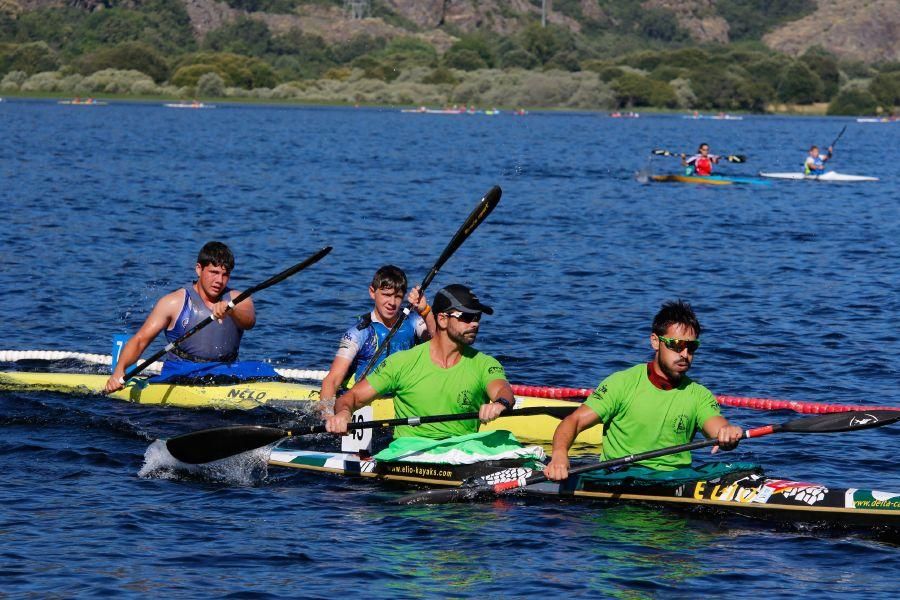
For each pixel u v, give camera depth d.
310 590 25.31
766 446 37.28
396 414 34.06
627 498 31.80
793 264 77.56
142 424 39.22
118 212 99.06
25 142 199.62
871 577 26.61
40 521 29.12
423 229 93.62
